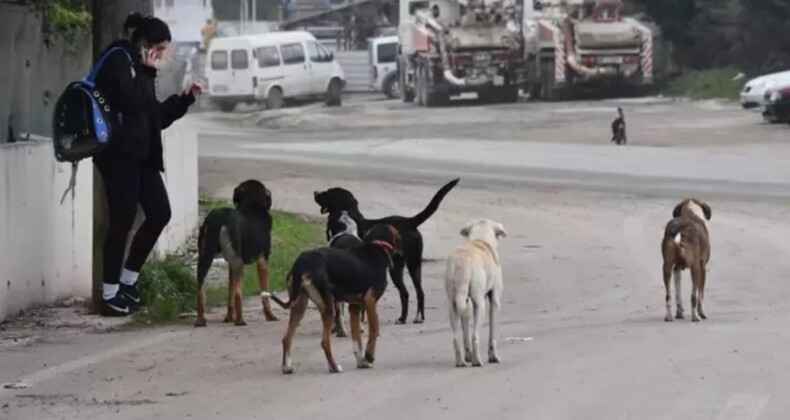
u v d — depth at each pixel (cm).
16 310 1541
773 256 2064
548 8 5934
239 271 1508
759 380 1135
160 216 1578
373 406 1059
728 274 1886
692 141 4175
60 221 1667
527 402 1063
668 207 2770
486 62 5872
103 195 1578
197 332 1462
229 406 1075
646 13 6688
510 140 4362
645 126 4719
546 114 5309
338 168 3581
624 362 1229
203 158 3872
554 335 1397
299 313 1208
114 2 1617
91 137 1512
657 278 1864
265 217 1527
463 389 1120
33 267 1587
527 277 1891
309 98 6331
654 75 6362
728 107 5459
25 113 1811
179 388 1155
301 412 1044
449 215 2673
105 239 1567
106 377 1211
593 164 3606
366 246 1223
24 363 1283
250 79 6184
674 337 1369
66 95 1523
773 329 1414
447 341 1377
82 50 1994
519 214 2678
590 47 5828
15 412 1067
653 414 1012
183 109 1631
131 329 1487
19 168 1541
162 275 1648
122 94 1534
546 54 5947
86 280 1755
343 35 8000
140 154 1557
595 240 2302
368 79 7300
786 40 6588
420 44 5925
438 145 4225
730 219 2558
